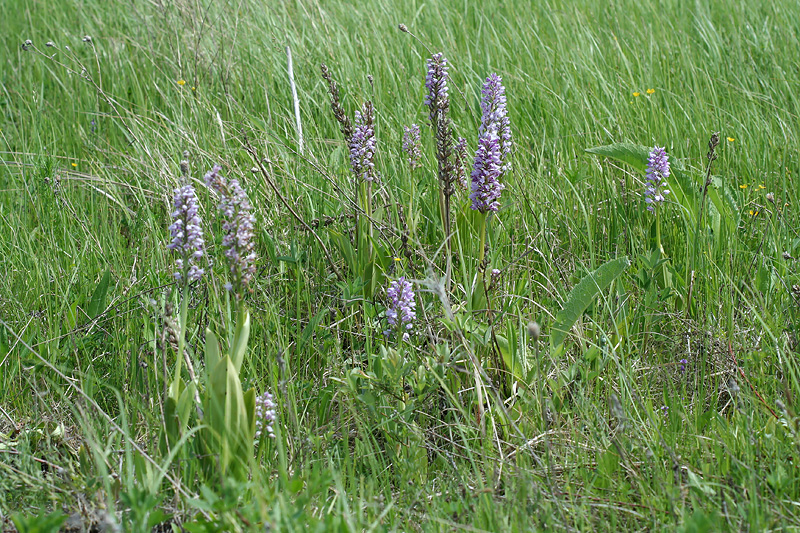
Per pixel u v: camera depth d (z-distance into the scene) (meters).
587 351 2.95
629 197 4.29
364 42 6.64
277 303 3.40
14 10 8.50
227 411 2.35
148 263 3.87
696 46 6.77
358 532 2.08
